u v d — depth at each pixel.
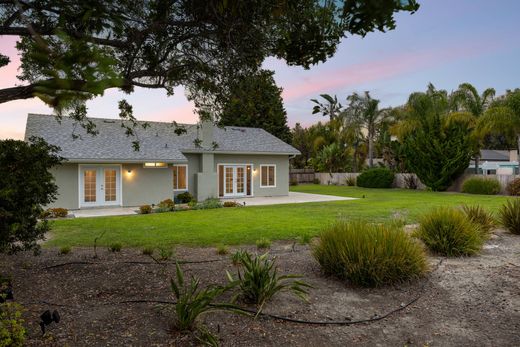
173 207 16.48
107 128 20.61
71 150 17.16
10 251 5.53
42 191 5.53
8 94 2.21
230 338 3.49
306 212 14.49
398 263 5.14
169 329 3.61
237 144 23.52
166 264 6.23
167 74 3.52
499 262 6.38
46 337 3.39
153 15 2.79
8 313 3.12
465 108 28.14
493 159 40.88
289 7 2.58
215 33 3.26
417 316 4.13
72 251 7.42
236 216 13.45
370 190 28.72
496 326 3.87
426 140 25.88
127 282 5.19
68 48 1.20
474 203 17.33
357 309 4.29
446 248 6.79
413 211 14.37
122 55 3.35
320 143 39.91
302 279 5.38
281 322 3.88
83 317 3.89
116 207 18.42
